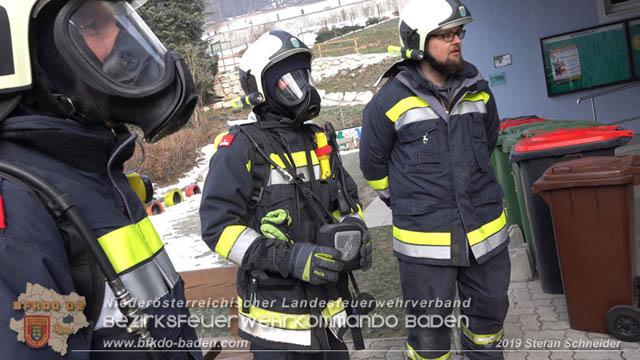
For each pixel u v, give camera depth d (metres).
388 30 27.31
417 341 2.57
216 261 6.02
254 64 1.94
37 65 0.91
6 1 0.88
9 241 0.78
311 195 1.93
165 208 11.20
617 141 3.24
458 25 2.35
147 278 1.04
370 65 22.47
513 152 3.64
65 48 0.90
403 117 2.48
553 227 3.30
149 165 14.97
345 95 20.78
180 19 21.77
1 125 0.89
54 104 0.94
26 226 0.81
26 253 0.79
